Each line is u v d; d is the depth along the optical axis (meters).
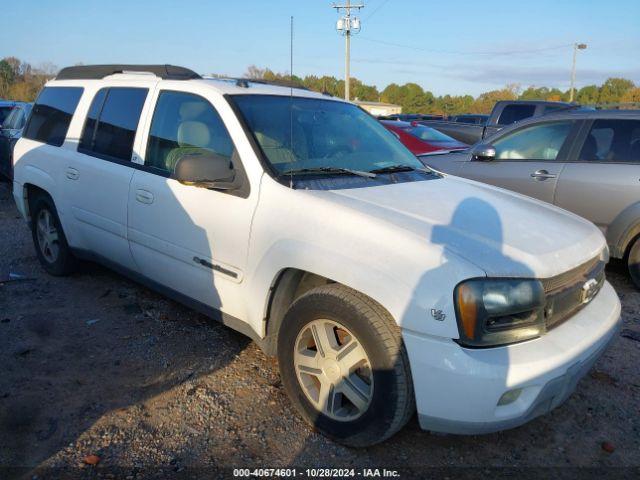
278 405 3.25
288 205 3.02
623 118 5.46
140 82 4.16
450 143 9.88
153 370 3.59
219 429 3.02
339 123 3.97
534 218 3.17
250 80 4.16
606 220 5.39
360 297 2.67
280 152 3.35
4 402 3.18
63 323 4.24
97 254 4.55
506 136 6.30
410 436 3.03
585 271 2.98
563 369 2.54
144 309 4.53
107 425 3.00
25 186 5.19
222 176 3.20
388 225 2.71
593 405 3.38
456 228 2.78
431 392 2.49
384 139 4.18
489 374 2.39
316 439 2.96
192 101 3.71
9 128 10.31
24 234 7.05
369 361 2.64
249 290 3.20
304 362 3.00
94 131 4.45
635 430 3.15
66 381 3.43
